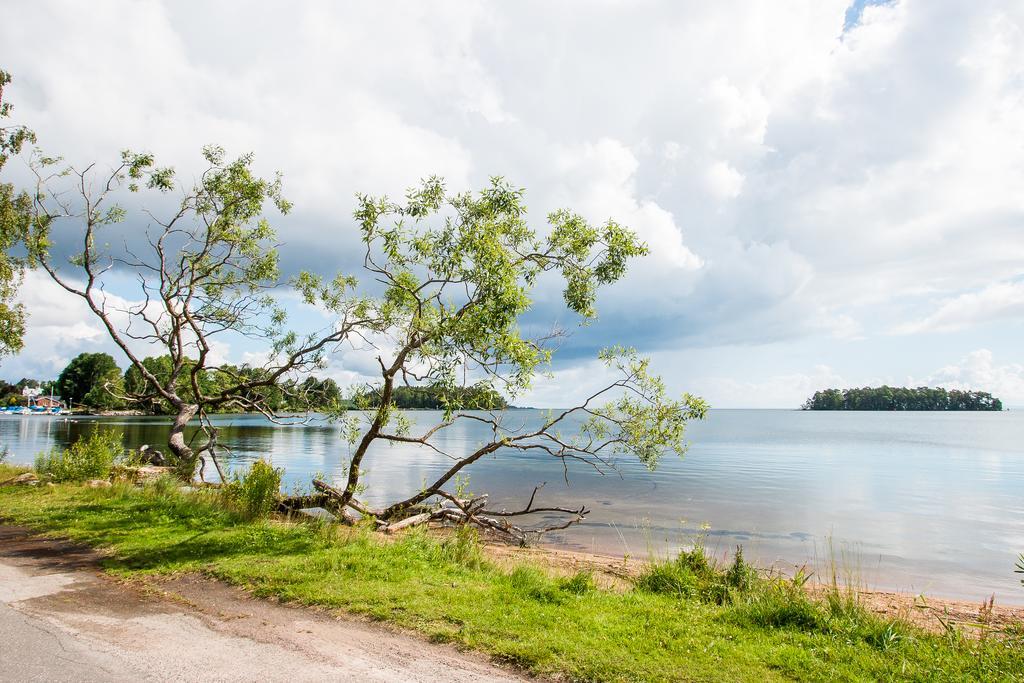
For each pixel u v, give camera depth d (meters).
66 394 122.75
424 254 13.52
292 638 5.69
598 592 7.76
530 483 29.28
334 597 6.83
